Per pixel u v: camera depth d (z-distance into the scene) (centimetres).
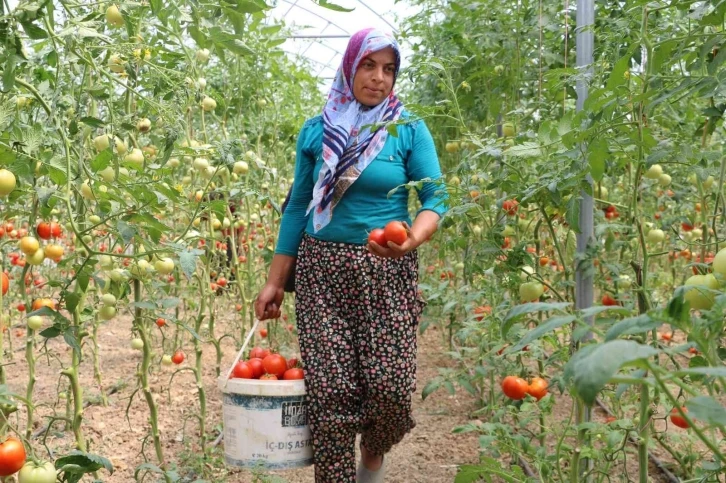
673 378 87
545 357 262
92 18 209
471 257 254
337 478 234
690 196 374
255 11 182
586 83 221
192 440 343
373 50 232
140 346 363
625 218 343
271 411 228
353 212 236
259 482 284
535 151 210
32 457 166
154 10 185
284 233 259
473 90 395
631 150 221
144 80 278
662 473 299
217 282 462
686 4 172
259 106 445
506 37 355
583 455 199
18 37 168
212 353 510
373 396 230
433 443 342
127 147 251
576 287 231
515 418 304
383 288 233
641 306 198
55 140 203
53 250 234
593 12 238
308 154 253
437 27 411
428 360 496
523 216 326
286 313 544
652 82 192
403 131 243
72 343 196
